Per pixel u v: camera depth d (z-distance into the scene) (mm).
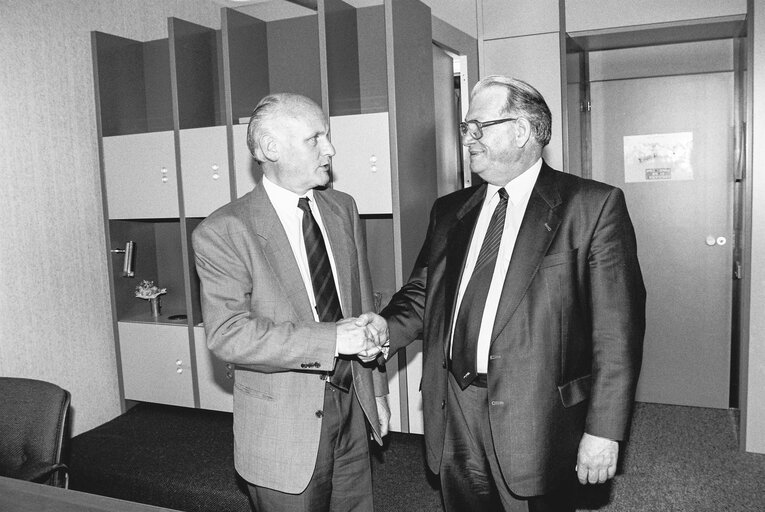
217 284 1819
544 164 1911
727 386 4184
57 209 3832
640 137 4234
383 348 2076
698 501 2949
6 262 3535
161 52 4219
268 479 1829
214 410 4195
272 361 1749
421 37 3633
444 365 1924
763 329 3348
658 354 4320
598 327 1743
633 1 3670
